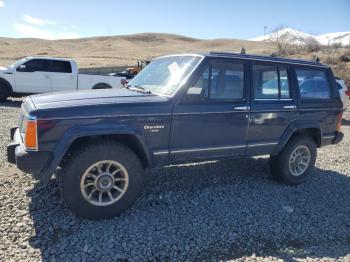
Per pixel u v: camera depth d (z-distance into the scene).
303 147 5.93
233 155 5.29
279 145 5.63
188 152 4.86
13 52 86.94
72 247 3.82
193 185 5.57
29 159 4.04
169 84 4.90
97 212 4.34
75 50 104.06
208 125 4.92
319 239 4.35
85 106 4.23
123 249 3.85
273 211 4.92
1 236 3.94
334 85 6.27
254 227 4.48
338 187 6.01
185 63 5.05
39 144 4.05
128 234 4.12
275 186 5.82
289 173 5.84
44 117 4.04
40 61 14.98
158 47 124.75
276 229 4.47
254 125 5.32
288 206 5.10
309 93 5.93
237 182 5.84
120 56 73.75
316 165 7.12
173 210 4.74
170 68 5.20
